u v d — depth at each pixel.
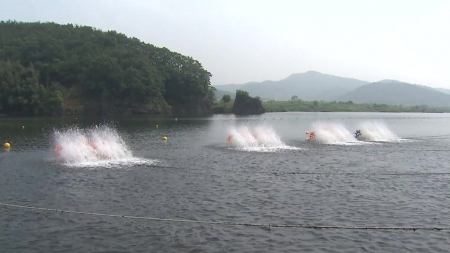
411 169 33.53
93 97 167.25
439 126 101.94
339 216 20.30
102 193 24.69
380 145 51.62
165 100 190.50
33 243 16.83
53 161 36.22
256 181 28.44
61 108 152.12
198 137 63.75
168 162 36.50
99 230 18.34
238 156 40.66
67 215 20.45
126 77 170.12
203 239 17.28
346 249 16.30
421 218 20.05
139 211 21.05
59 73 170.00
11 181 27.95
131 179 28.78
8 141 54.78
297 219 19.81
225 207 21.77
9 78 148.62
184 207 21.75
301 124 103.69
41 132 71.94
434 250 16.28
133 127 89.56
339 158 39.53
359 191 25.47
